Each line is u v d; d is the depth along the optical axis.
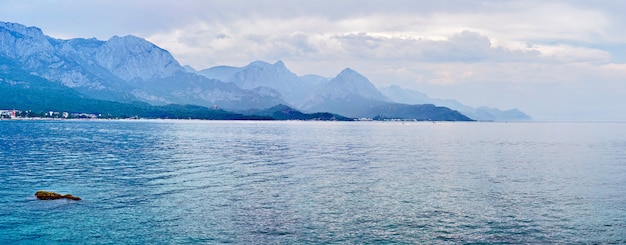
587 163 100.75
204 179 71.31
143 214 48.22
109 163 91.44
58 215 47.47
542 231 43.81
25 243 39.22
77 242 39.53
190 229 43.25
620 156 120.12
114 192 59.59
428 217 48.31
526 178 75.75
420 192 61.78
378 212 50.16
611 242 40.72
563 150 144.00
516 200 56.88
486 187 66.25
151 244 39.12
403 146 159.38
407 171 83.69
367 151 132.88
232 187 64.25
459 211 50.97
